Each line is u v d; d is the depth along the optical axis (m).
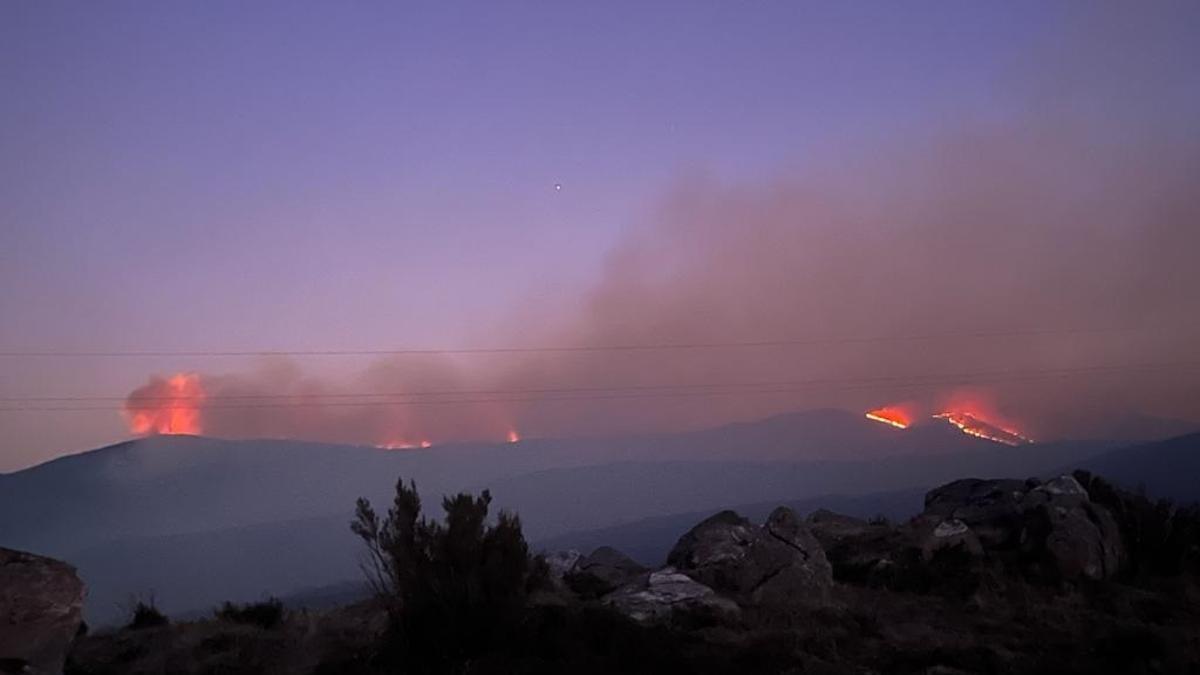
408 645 19.75
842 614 24.72
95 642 21.39
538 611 22.03
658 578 26.33
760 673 18.61
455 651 19.69
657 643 20.23
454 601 19.92
